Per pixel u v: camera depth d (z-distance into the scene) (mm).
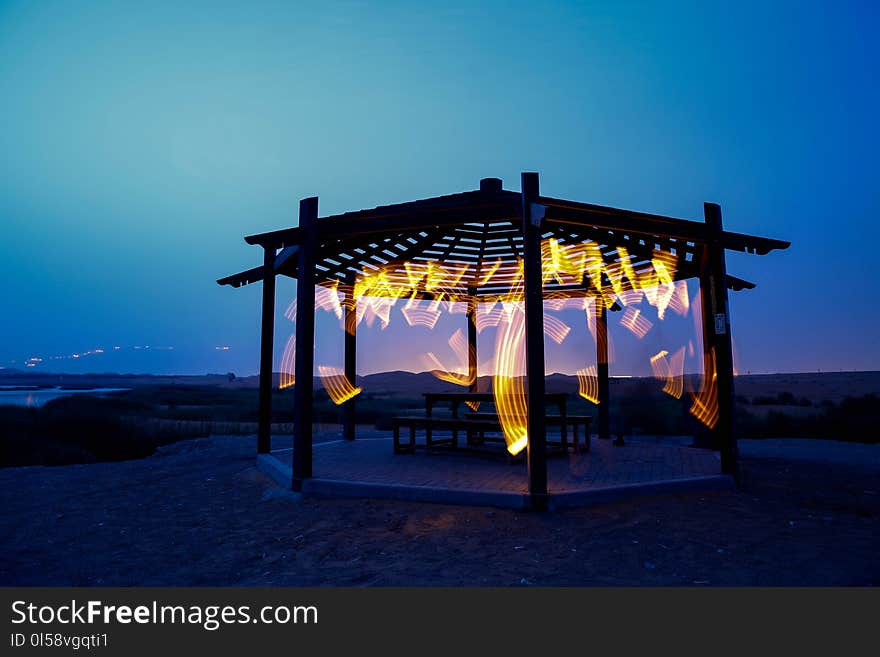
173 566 4270
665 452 9273
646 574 3896
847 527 5047
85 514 5953
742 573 3893
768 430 14352
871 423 13781
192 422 17469
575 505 5555
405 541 4727
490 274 10633
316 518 5496
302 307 6574
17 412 14422
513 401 8375
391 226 6270
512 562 4168
